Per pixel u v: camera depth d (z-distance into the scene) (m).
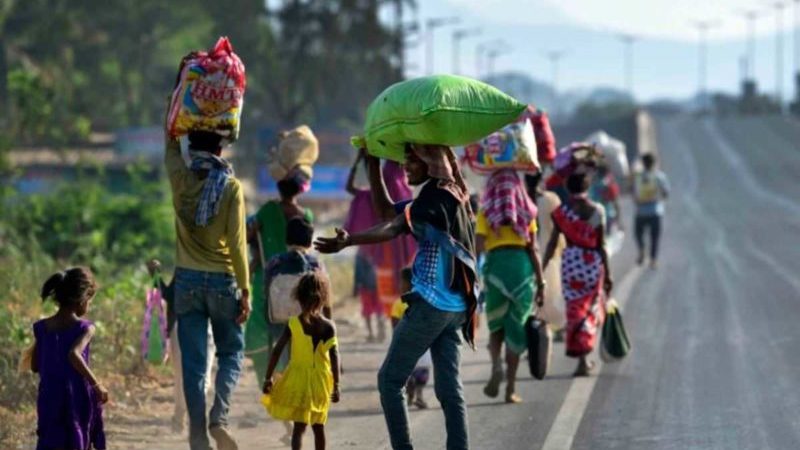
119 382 29.19
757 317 43.12
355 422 26.20
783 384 30.12
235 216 21.61
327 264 60.56
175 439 24.50
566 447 23.45
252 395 29.23
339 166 120.25
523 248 27.78
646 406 27.52
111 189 91.50
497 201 27.48
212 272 21.75
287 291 24.47
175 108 21.56
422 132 19.45
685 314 44.12
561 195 35.31
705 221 107.31
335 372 21.64
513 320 27.73
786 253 73.44
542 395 28.92
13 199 62.72
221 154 22.14
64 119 89.19
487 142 27.59
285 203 26.56
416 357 19.61
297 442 21.58
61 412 19.16
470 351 36.16
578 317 31.20
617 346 32.22
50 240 57.62
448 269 19.48
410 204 19.72
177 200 21.67
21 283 40.47
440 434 24.75
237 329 22.08
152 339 23.89
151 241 62.09
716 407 27.33
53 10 162.50
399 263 35.00
